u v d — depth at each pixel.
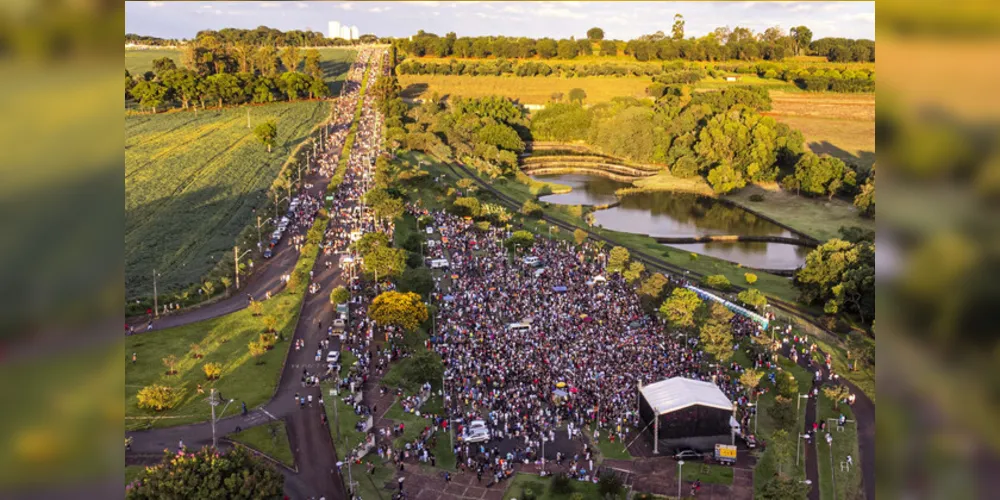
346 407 94.06
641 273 148.62
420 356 98.00
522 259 159.50
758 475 84.06
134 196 195.12
